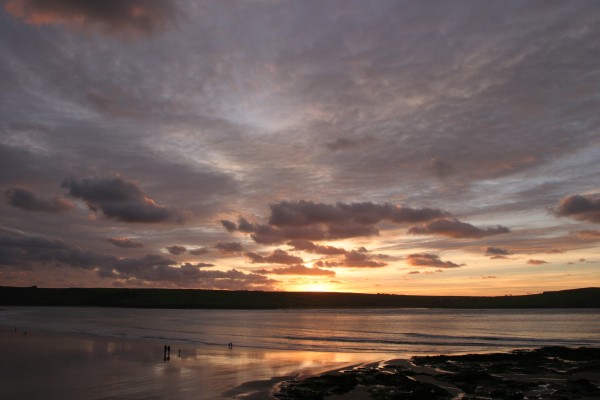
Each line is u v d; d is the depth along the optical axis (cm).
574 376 3581
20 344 5706
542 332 9675
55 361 4138
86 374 3438
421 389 2850
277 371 3716
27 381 3130
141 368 3778
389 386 3072
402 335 8919
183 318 16675
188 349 5506
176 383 3105
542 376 3594
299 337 8256
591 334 9094
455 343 7231
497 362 4419
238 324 12888
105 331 8906
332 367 4031
